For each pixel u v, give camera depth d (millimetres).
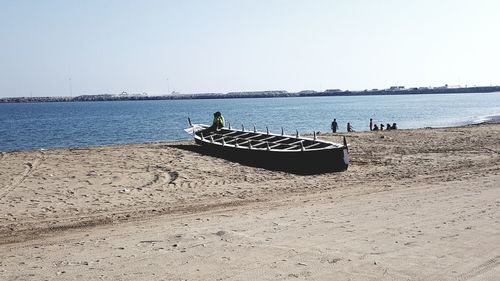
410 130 40562
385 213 10781
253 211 11867
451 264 6980
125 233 9875
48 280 6840
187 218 11320
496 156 22734
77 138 54656
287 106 180250
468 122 70000
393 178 17078
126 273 7051
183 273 6961
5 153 23781
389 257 7410
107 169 19125
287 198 13703
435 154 24266
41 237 9820
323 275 6684
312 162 18938
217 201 13516
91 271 7203
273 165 20359
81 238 9586
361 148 27875
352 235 8852
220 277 6730
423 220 9875
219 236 9109
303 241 8523
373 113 107625
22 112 158875
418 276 6523
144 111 149875
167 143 31438
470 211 10562
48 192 14844
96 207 12836
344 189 15023
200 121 87750
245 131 27609
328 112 117688
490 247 7766
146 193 14773
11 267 7582
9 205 13047
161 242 8844
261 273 6848
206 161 21531
